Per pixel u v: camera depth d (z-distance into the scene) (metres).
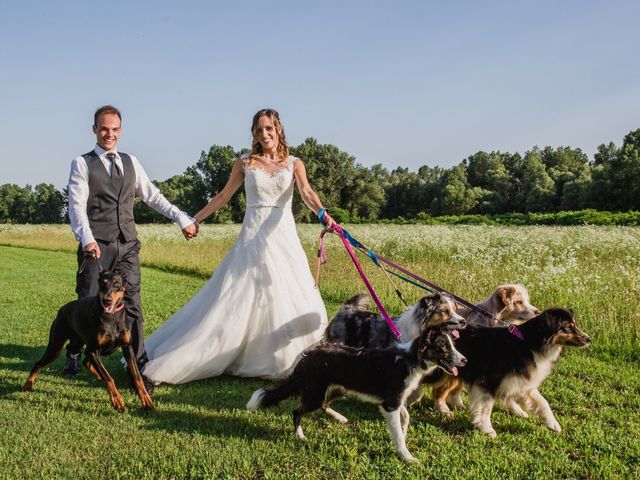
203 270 16.22
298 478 3.87
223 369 6.01
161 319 9.29
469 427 4.96
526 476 3.96
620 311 8.44
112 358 7.00
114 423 4.78
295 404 5.36
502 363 4.88
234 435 4.58
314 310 6.18
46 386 5.79
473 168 115.06
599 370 6.54
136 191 6.25
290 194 6.28
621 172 65.06
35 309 10.12
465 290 10.31
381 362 4.37
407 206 104.75
